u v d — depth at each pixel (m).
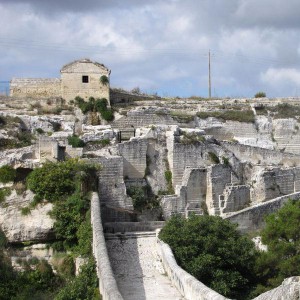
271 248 42.97
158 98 83.12
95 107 69.12
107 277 26.95
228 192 57.44
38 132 62.62
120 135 63.25
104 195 51.62
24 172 48.22
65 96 70.56
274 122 76.06
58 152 53.44
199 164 59.28
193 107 76.25
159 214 54.56
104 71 71.00
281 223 45.69
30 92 72.25
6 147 57.97
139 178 57.41
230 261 40.22
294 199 56.09
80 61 71.06
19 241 44.78
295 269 40.53
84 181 47.12
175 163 58.41
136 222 48.75
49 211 45.00
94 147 58.47
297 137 76.19
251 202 59.03
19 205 45.66
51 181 45.69
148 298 31.59
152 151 58.75
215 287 38.16
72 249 43.94
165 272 36.94
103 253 31.34
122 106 74.12
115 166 52.19
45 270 43.00
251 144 71.56
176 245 40.38
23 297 41.31
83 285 32.78
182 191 56.12
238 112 75.00
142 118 68.88
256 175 59.91
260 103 79.75
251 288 40.12
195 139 59.62
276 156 65.81
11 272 43.22
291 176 61.88
